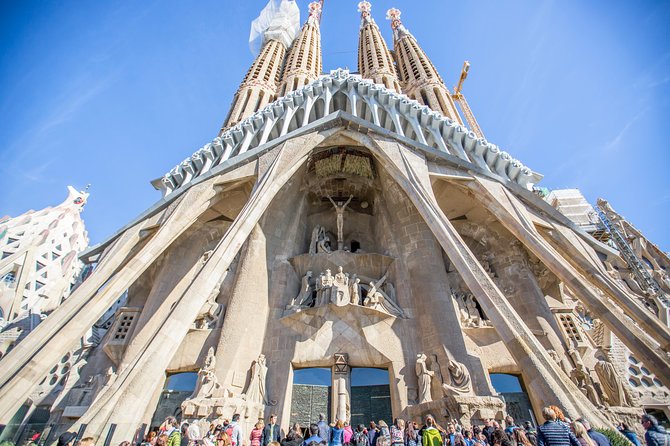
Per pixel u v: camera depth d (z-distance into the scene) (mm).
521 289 18641
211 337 16938
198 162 21953
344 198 24891
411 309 17578
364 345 16031
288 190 21734
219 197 20094
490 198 17984
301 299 18453
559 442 4910
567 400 9586
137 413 9992
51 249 39594
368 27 56125
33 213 41781
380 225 22453
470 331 16516
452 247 14164
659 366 10438
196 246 21453
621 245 30297
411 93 42281
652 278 27141
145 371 10711
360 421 14703
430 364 15062
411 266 18938
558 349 16000
